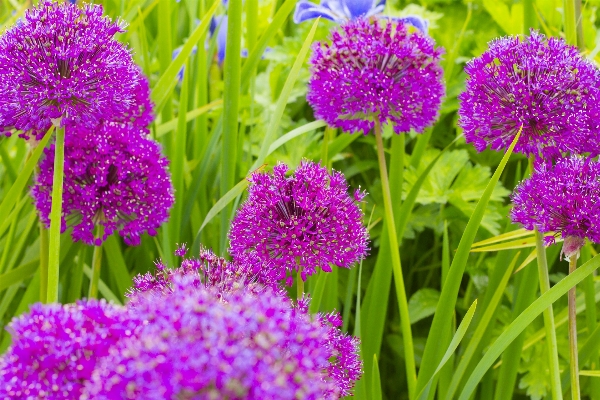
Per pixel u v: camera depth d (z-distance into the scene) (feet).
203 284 3.03
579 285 4.04
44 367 2.62
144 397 2.50
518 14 4.25
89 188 3.40
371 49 3.49
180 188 3.87
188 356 2.51
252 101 4.02
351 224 3.19
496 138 3.32
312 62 3.60
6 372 2.63
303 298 3.14
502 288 3.40
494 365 3.79
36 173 3.50
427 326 4.33
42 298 3.52
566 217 3.19
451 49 4.54
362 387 3.47
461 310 4.16
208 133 4.41
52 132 3.41
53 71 3.12
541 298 3.16
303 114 4.67
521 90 3.23
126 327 2.65
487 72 3.30
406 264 4.43
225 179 3.74
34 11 3.15
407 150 4.58
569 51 3.28
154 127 3.92
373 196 4.36
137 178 3.47
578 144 3.25
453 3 4.65
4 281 3.59
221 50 4.43
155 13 4.84
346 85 3.51
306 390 2.57
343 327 3.61
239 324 2.57
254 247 3.20
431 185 4.20
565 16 3.78
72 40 3.12
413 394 3.48
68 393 2.61
